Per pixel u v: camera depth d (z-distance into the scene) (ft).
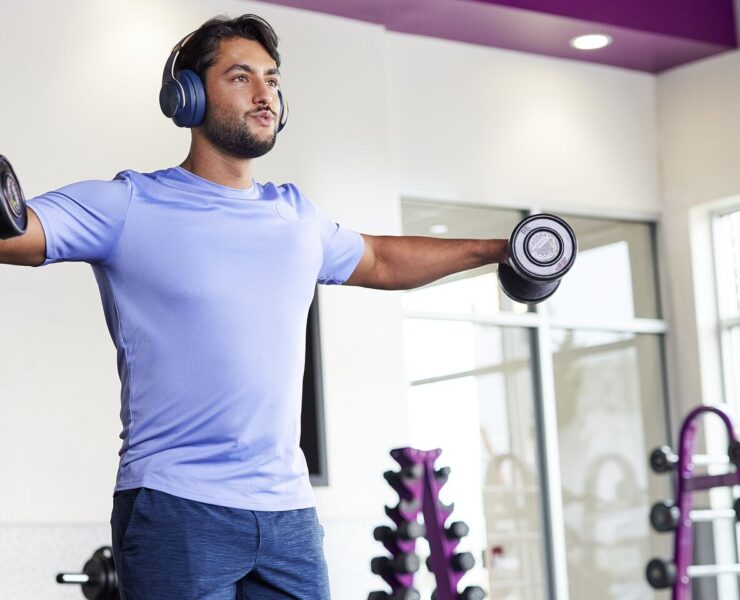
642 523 22.52
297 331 7.23
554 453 21.54
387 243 8.39
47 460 16.07
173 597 6.73
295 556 7.17
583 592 21.57
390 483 11.69
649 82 23.58
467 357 20.86
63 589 15.84
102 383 16.57
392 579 11.51
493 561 20.67
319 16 19.35
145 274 6.89
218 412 6.90
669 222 23.41
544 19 20.30
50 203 6.69
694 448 22.97
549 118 22.09
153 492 6.79
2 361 15.96
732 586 22.53
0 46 16.39
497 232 21.54
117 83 17.17
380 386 19.02
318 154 19.02
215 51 7.34
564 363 22.08
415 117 20.52
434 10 19.60
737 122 22.43
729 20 22.44
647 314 23.35
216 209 7.12
